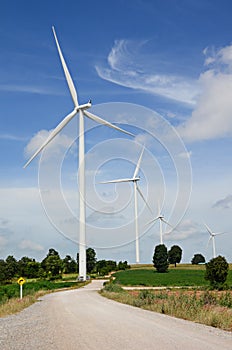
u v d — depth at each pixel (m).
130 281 103.62
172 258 167.75
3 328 19.47
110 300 42.53
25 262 153.38
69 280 120.75
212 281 75.31
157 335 15.14
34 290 63.81
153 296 37.00
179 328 17.47
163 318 22.31
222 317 19.53
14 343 13.97
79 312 27.36
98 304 35.97
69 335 15.55
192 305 25.06
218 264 75.75
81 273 74.44
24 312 29.91
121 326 18.39
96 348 12.21
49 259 136.88
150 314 25.05
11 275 136.62
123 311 27.66
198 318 20.78
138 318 22.36
